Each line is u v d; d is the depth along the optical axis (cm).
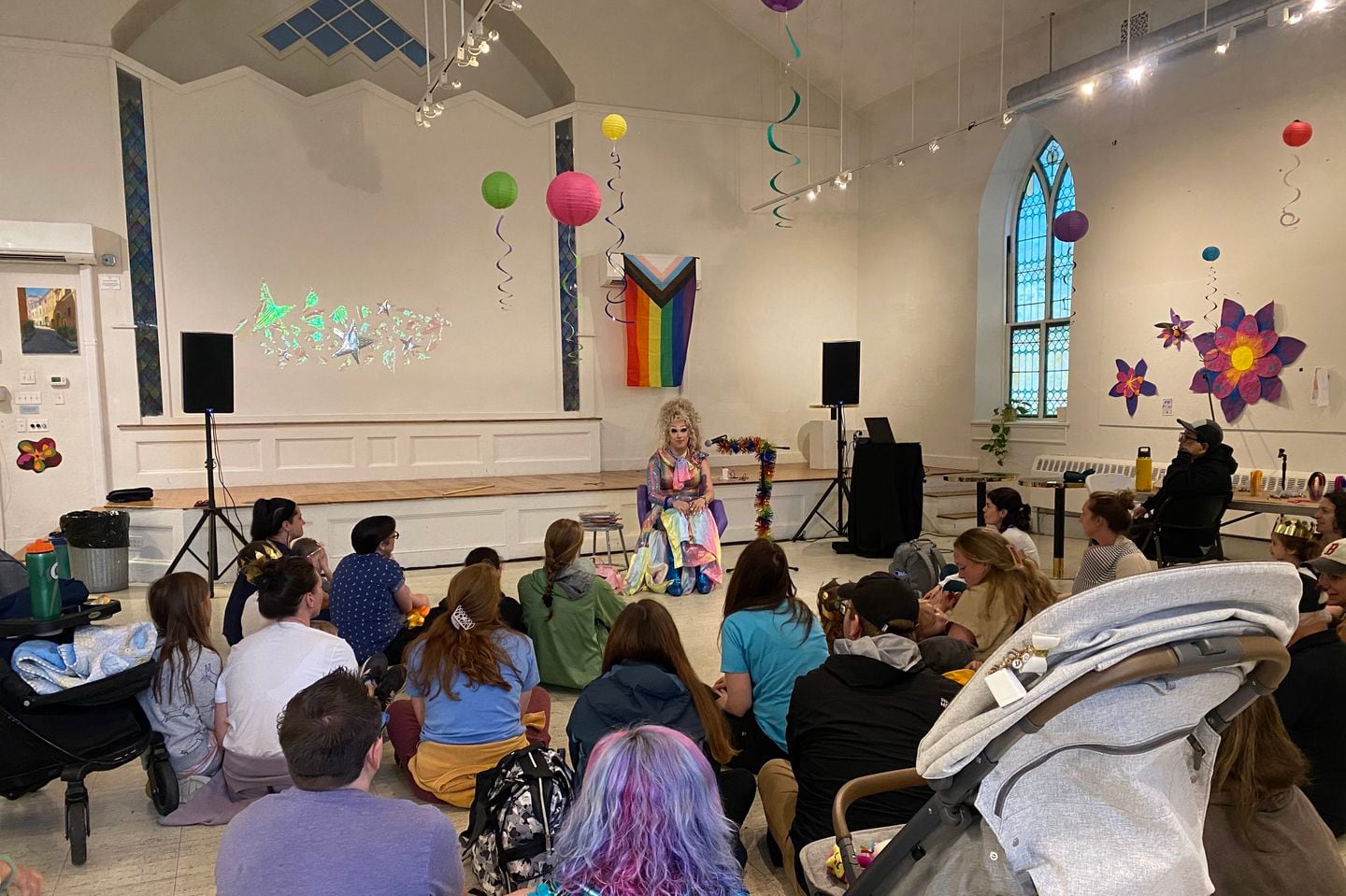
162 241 727
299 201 767
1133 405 700
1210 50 626
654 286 862
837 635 288
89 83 695
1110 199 712
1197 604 103
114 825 276
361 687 153
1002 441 821
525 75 882
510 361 845
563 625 382
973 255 848
